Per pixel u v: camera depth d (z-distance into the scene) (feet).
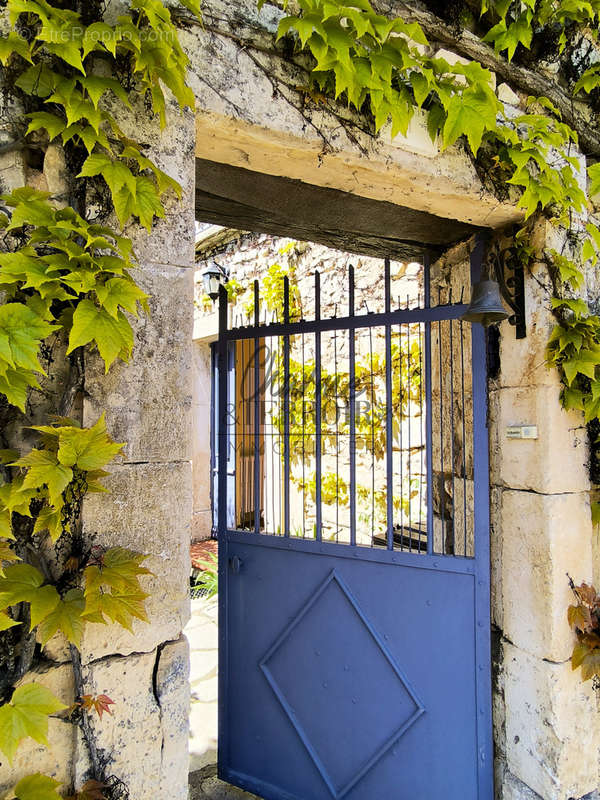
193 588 13.62
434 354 7.79
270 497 12.39
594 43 6.40
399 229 6.68
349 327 6.32
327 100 4.43
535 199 5.28
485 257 6.37
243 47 4.06
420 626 6.02
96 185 3.42
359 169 4.74
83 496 3.31
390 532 6.17
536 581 5.67
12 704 2.90
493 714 6.19
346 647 6.33
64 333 3.38
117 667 3.38
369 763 6.17
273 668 6.72
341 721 6.34
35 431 3.27
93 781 3.24
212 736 7.88
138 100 3.59
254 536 6.81
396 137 4.74
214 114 3.90
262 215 6.24
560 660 5.47
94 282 3.04
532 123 5.43
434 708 5.96
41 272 2.97
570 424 5.73
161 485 3.58
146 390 3.54
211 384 17.72
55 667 3.27
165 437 3.60
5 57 3.01
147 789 3.45
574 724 5.49
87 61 3.43
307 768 6.48
